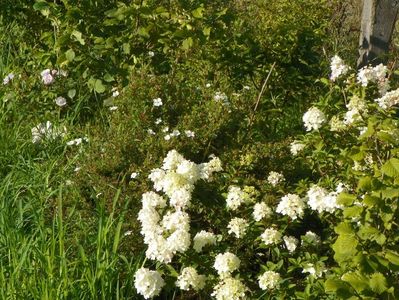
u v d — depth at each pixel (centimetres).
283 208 286
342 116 349
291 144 353
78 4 456
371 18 488
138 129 372
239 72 459
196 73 456
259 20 500
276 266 279
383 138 239
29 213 348
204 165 313
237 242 304
